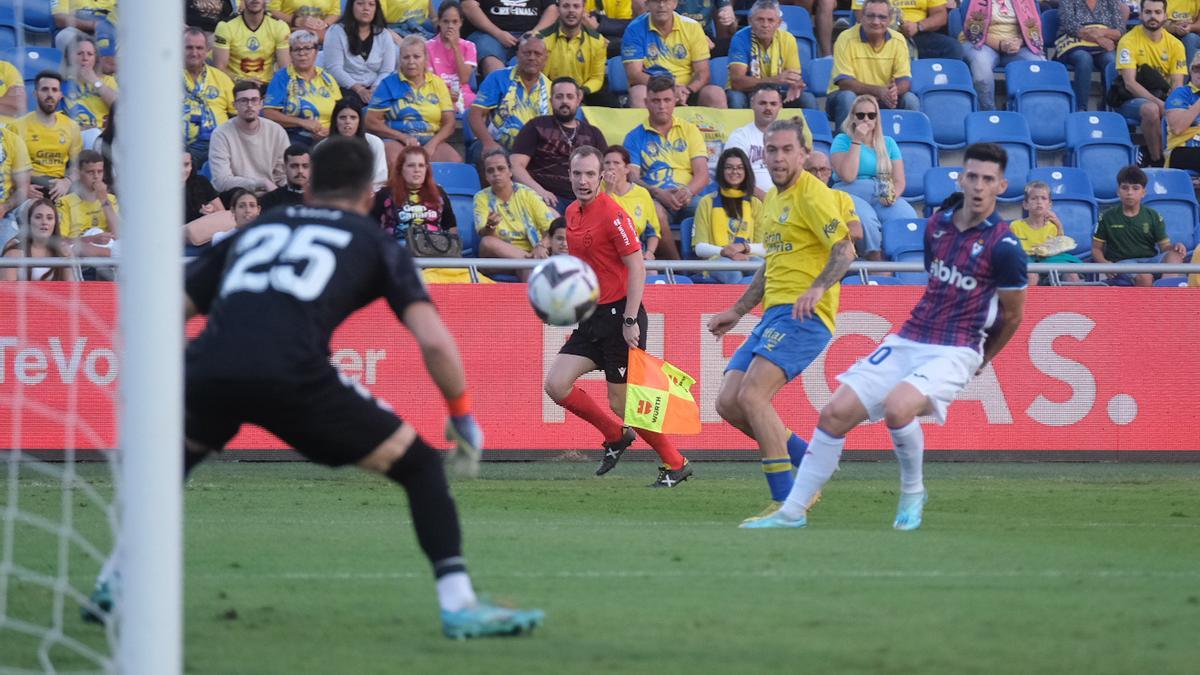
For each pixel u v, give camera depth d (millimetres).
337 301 15273
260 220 15977
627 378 35625
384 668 13570
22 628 15781
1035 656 14125
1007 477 38969
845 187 48500
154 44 12852
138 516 12352
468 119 51000
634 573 20016
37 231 40406
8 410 39656
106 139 42281
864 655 14172
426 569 20500
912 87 56188
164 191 12781
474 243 47562
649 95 48531
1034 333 43094
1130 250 48562
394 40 53594
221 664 13750
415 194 42625
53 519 27125
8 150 43531
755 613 16688
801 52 58688
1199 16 61375
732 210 45188
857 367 26922
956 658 14023
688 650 14453
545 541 23875
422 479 15531
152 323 12602
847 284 42312
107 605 16125
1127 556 22312
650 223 44875
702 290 41906
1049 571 20406
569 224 35719
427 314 15211
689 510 30375
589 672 13406
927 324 26500
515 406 41594
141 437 12438
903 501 26734
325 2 56000
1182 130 55281
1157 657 14086
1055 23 61969
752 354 29000
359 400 15375
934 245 26406
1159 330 43375
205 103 48531
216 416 15344
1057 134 57000
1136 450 43344
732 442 42562
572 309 26156
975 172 25625
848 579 19484
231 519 27594
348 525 26484
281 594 18188
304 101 49375
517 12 55594
